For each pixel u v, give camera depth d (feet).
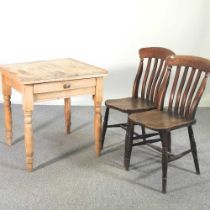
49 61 9.93
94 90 8.98
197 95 8.36
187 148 10.37
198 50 13.96
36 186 8.16
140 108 9.32
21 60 13.46
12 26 13.01
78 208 7.42
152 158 9.70
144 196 7.91
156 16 13.37
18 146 10.12
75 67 9.24
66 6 12.96
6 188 8.05
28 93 8.09
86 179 8.53
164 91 9.04
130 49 13.66
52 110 13.21
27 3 12.79
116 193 8.00
